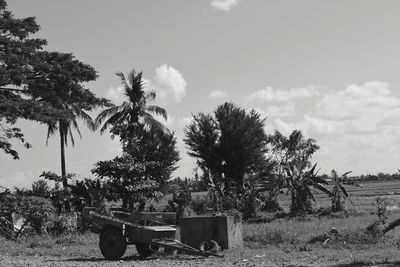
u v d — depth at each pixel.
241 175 54.28
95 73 35.12
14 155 32.47
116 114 45.97
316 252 15.93
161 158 41.06
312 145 53.72
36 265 14.97
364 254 14.81
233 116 54.59
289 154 52.94
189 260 15.28
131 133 43.66
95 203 30.78
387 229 18.73
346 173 36.09
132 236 16.22
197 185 36.59
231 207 35.56
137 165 34.12
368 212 33.56
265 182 37.09
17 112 30.69
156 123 44.16
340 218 31.59
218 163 54.47
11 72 31.09
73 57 35.28
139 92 45.81
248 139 53.56
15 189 29.39
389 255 14.27
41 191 30.69
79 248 20.09
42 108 31.73
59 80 34.22
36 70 33.81
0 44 32.31
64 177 30.92
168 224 17.70
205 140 55.06
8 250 20.44
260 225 27.89
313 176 35.44
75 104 36.44
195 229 17.30
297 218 32.38
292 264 13.48
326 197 61.03
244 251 16.73
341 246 17.11
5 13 33.53
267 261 14.36
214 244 16.70
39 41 33.97
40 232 26.12
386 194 66.12
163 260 15.54
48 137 43.00
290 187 35.47
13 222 26.89
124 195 34.12
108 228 16.53
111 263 15.05
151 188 35.62
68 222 26.38
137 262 15.17
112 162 33.34
